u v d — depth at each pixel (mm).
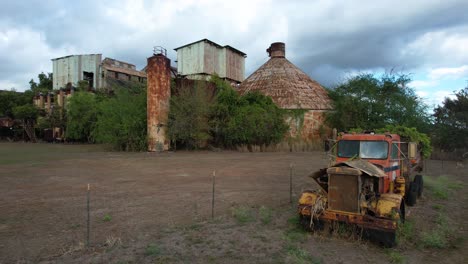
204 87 31391
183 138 30000
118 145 31500
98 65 58625
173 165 18672
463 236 6527
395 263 5066
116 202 9102
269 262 5004
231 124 30609
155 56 29391
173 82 31766
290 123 35250
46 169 16797
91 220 7281
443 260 5273
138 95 32031
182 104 29703
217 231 6516
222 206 8656
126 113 30656
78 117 45969
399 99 30234
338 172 6027
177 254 5297
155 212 8000
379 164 7133
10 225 6926
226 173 15250
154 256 5203
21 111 54344
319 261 5070
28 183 12430
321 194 6664
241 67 57062
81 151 30609
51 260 5031
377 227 5621
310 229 6496
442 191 10977
